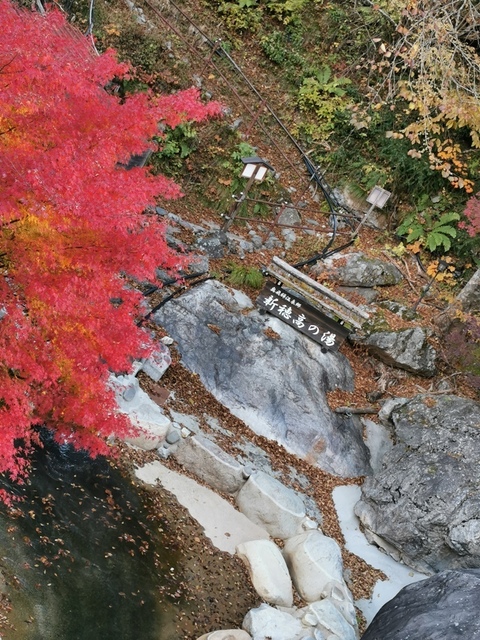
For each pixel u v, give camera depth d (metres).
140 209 6.61
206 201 14.78
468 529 10.37
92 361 7.07
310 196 15.90
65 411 7.61
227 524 10.20
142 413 10.34
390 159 15.91
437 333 14.09
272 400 11.98
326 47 17.33
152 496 9.95
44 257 6.33
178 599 8.80
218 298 12.68
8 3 5.97
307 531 10.40
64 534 8.64
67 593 8.01
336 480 11.89
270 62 16.72
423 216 15.80
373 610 10.16
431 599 8.64
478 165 16.00
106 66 6.78
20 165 5.84
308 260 14.44
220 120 15.23
